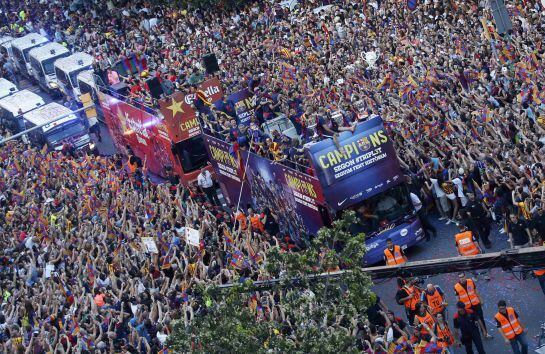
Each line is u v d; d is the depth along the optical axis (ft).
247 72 310.04
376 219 209.15
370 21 321.32
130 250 227.61
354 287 137.49
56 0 471.21
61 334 193.26
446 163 219.00
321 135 215.51
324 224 211.61
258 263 201.87
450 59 265.95
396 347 161.07
